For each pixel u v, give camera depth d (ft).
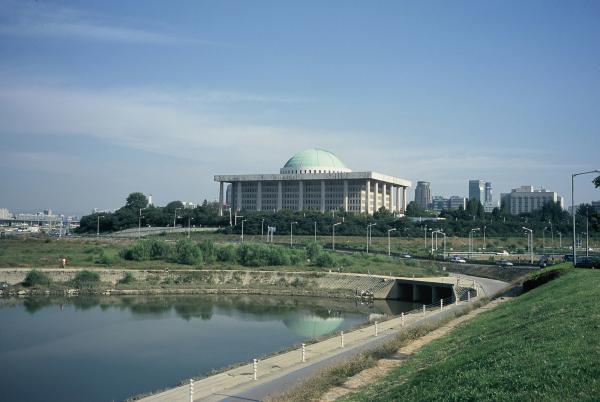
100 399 206.39
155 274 512.22
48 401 204.44
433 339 204.13
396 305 454.40
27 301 423.64
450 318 254.47
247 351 279.69
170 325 347.36
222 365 252.62
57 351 277.03
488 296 332.19
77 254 602.44
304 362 192.44
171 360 261.44
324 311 414.41
